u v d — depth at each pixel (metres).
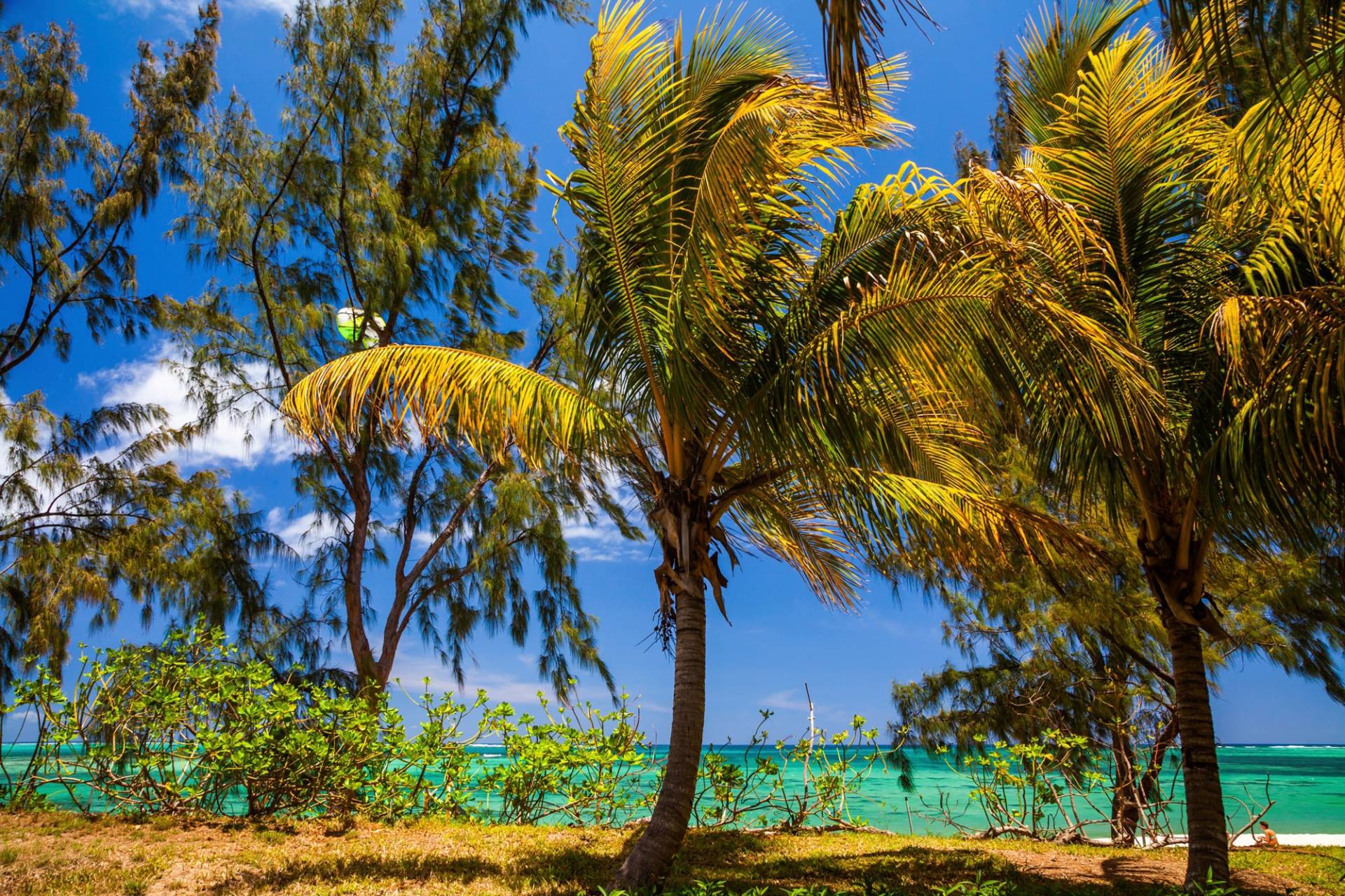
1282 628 10.34
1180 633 7.11
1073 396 6.12
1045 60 8.52
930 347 6.04
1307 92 3.37
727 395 6.72
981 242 5.88
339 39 14.17
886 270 6.47
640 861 6.36
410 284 13.77
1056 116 8.35
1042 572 10.57
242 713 9.00
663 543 7.24
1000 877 7.40
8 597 12.16
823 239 6.98
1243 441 6.02
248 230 13.29
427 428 6.78
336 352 13.85
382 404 7.06
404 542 14.36
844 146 6.84
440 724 10.02
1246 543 6.98
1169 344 7.50
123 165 14.90
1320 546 6.20
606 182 6.58
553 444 7.01
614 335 7.17
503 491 13.38
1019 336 5.84
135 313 14.73
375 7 14.60
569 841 8.87
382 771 9.83
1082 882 7.33
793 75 6.68
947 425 7.85
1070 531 8.02
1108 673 11.30
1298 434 5.31
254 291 13.70
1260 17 2.67
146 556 12.52
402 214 14.38
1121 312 6.84
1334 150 3.86
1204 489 6.43
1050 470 7.72
